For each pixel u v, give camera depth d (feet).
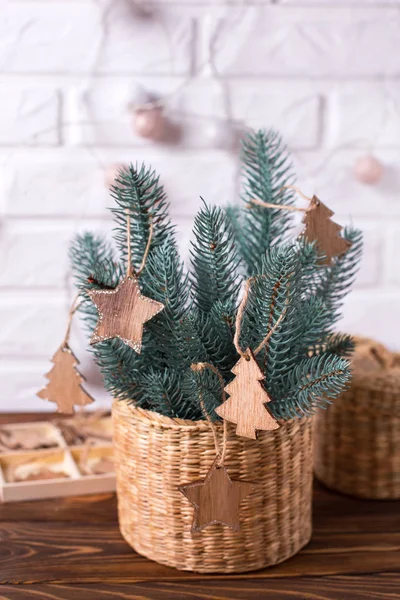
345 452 3.02
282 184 2.69
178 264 2.55
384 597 2.54
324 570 2.65
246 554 2.60
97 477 3.06
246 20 3.51
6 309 3.71
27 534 2.82
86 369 3.76
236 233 2.76
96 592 2.54
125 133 3.57
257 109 3.57
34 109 3.53
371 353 3.16
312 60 3.55
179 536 2.59
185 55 3.52
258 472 2.54
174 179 3.61
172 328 2.48
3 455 3.20
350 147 3.63
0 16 3.45
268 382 2.47
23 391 3.78
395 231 3.71
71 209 3.62
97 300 2.40
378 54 3.55
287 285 2.33
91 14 3.47
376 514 2.95
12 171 3.58
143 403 2.63
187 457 2.52
